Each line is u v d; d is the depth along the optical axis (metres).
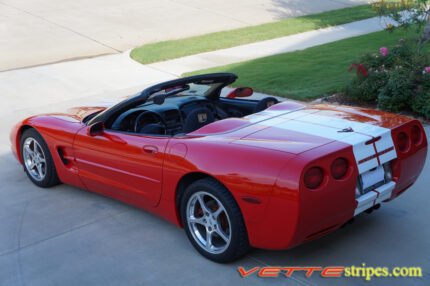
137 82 10.65
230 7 19.31
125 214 5.10
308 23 16.69
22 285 4.00
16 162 6.67
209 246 4.15
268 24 16.64
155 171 4.36
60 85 10.58
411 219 4.76
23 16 17.42
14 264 4.30
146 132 4.77
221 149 3.92
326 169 3.54
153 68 11.70
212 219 4.07
